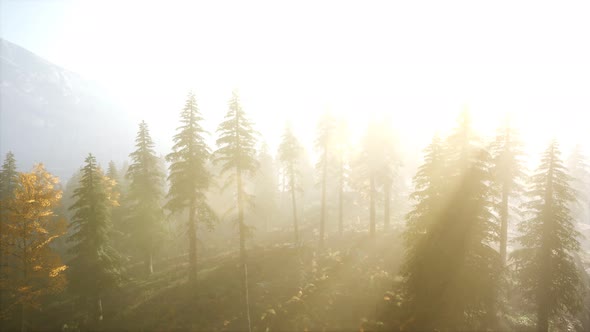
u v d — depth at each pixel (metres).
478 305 13.88
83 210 21.56
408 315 15.16
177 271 28.48
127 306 22.89
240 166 20.70
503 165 22.19
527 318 18.94
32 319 22.39
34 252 19.34
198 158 22.30
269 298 21.23
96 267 21.06
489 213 15.11
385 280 21.14
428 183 17.14
